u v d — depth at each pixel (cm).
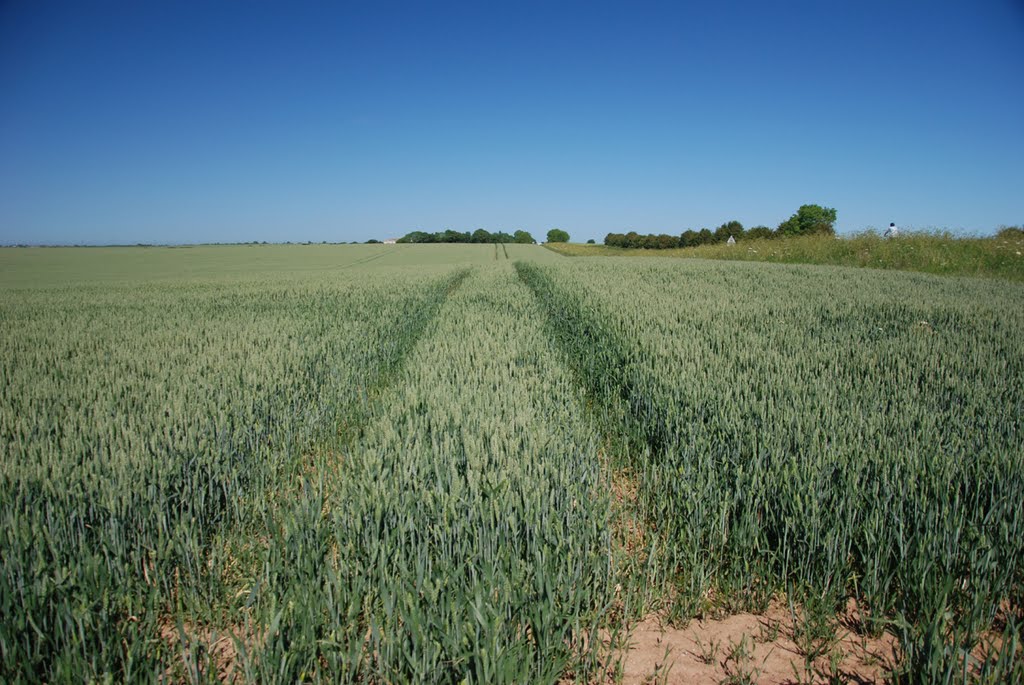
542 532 256
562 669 206
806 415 376
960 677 192
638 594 246
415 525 260
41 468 301
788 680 206
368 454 332
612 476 367
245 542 282
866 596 240
